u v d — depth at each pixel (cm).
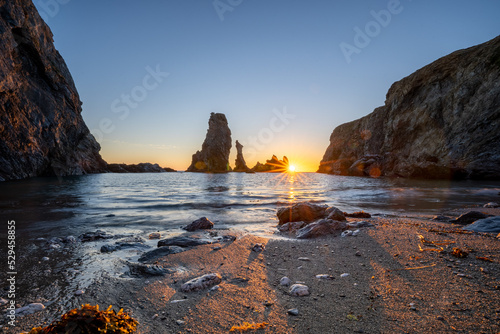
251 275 475
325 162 11256
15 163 3959
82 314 279
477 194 2017
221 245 682
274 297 385
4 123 3703
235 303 369
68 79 5894
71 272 506
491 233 721
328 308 346
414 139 5419
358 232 764
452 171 4297
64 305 376
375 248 609
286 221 1018
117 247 679
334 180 4919
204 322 322
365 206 1462
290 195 2155
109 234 825
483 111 4006
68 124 5425
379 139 7150
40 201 1639
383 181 4141
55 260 581
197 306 363
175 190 2741
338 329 297
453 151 4362
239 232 866
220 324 317
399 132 5831
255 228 949
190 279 462
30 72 4478
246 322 319
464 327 286
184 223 1035
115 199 1828
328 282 432
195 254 606
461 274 429
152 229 927
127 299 392
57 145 5047
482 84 4147
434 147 4806
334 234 783
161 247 645
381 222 938
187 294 403
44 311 357
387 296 370
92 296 402
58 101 5072
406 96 5759
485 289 373
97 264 555
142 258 589
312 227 816
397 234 722
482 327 283
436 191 2273
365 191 2420
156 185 3650
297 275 470
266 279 455
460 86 4506
